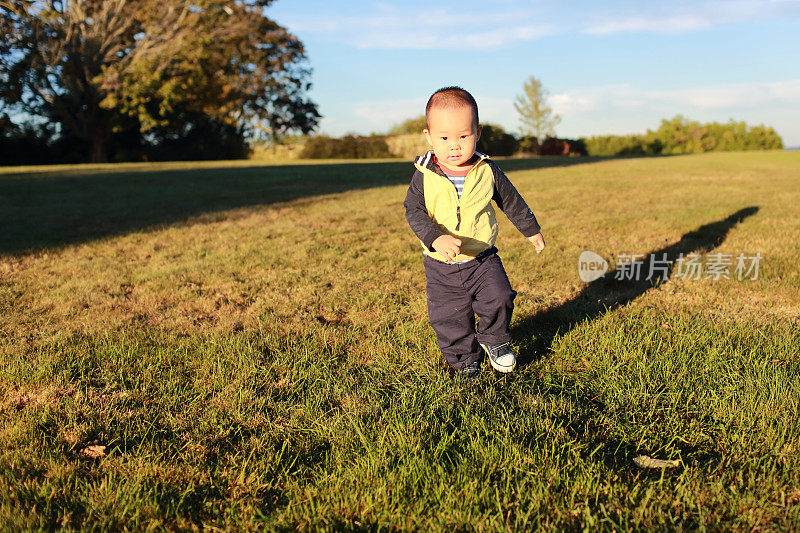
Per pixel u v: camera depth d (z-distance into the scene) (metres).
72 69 28.52
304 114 41.62
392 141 37.50
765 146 38.34
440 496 1.80
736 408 2.25
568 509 1.75
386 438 2.13
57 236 6.40
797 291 3.85
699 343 2.94
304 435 2.20
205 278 4.45
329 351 2.99
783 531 1.64
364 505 1.78
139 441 2.18
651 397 2.40
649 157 22.66
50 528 1.71
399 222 7.05
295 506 1.78
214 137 39.19
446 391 2.49
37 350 3.02
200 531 1.71
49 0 26.78
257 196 10.31
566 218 6.89
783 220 6.42
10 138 31.44
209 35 31.23
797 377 2.46
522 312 3.53
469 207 2.51
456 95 2.33
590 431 2.20
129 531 1.72
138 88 28.98
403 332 3.16
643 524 1.69
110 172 16.62
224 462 2.03
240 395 2.47
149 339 3.13
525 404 2.37
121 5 28.59
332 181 13.14
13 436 2.15
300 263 4.90
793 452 1.96
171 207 8.91
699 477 1.86
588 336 3.06
